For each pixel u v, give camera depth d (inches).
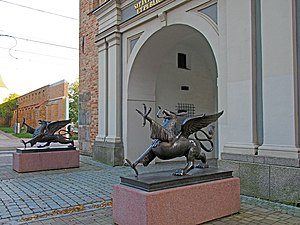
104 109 415.5
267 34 212.4
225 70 245.3
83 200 211.2
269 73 210.1
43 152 341.7
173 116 172.9
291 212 176.9
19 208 193.0
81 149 493.0
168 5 310.0
